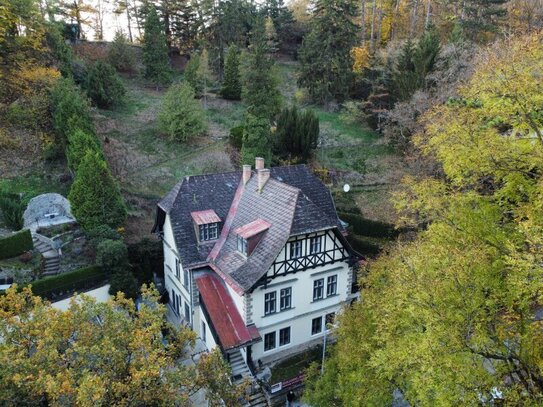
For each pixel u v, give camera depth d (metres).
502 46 28.34
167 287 29.38
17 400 11.53
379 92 44.72
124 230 31.62
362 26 57.88
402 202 16.11
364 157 41.94
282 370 22.75
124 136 41.41
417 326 12.66
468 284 11.62
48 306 14.09
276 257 21.47
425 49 37.97
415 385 11.08
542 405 10.17
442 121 15.43
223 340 21.23
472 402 10.38
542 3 44.16
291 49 69.31
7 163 33.97
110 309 13.79
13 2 35.25
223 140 43.44
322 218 23.02
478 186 15.27
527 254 10.30
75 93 35.59
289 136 40.22
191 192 26.23
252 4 68.56
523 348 11.66
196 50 60.25
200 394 18.55
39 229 29.23
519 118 12.59
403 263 14.28
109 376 11.86
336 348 16.92
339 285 25.27
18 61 35.22
